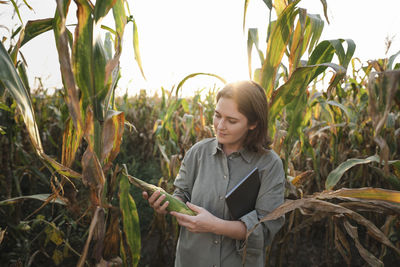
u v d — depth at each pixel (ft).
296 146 7.48
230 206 3.30
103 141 2.90
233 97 3.24
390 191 3.35
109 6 2.58
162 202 3.32
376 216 7.80
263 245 3.39
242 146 3.76
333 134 7.18
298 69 3.67
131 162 12.55
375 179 8.51
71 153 3.16
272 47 3.91
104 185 3.10
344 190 3.64
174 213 3.28
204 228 3.19
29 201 8.37
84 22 2.53
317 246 8.57
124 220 3.46
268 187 3.50
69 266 6.93
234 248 3.53
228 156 3.76
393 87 1.99
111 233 3.47
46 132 10.91
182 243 3.85
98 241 3.03
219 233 3.25
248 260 3.44
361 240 8.50
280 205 3.32
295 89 3.87
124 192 3.45
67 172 2.84
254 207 3.56
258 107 3.33
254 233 3.23
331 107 6.84
